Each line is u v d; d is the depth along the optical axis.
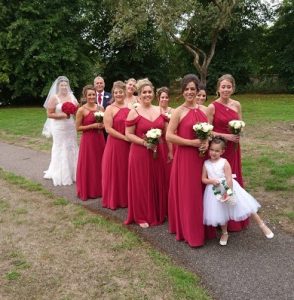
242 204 4.73
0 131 14.84
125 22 20.89
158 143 5.26
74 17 25.34
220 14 21.77
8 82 24.39
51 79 24.81
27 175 8.58
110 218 5.95
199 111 4.84
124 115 6.14
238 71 30.80
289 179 7.19
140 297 3.81
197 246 4.80
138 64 31.27
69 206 6.41
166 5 19.61
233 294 3.82
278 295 3.77
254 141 10.84
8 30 23.69
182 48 30.92
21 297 3.91
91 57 28.81
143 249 4.80
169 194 5.13
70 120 7.77
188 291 3.85
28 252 4.84
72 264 4.51
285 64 30.59
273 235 5.01
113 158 6.22
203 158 4.83
